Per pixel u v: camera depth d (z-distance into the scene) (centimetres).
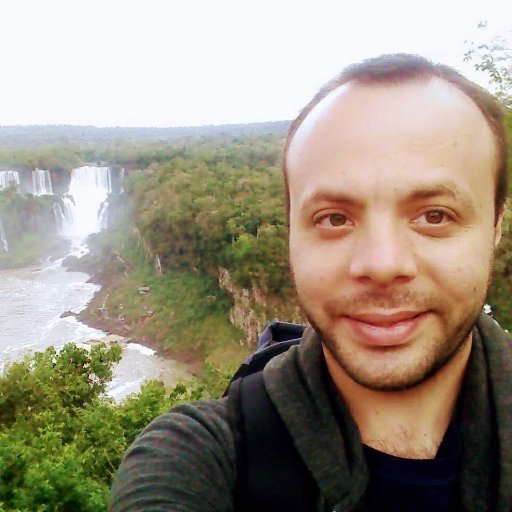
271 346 55
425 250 38
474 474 41
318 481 41
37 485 286
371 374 39
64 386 569
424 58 42
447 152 39
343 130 40
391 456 41
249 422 44
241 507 43
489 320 45
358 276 38
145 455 44
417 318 39
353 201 39
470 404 42
